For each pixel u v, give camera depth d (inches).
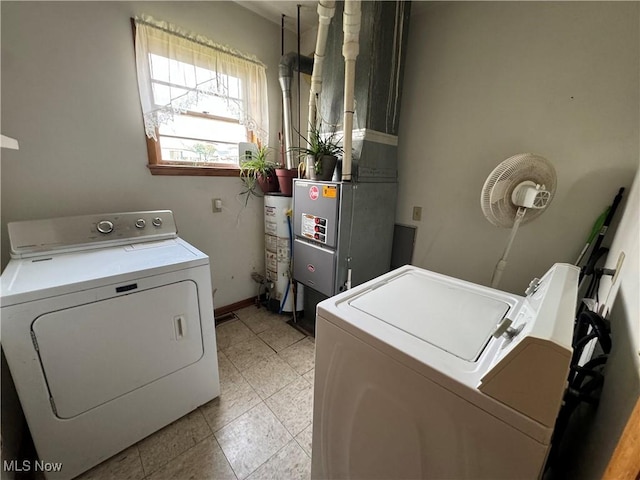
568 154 59.8
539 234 65.6
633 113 52.0
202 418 57.0
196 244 87.3
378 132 75.5
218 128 85.8
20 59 54.1
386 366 29.2
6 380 44.4
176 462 48.5
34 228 53.8
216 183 88.0
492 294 41.4
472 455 24.6
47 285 39.5
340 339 33.6
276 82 95.6
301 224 81.0
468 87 71.9
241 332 88.4
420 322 33.0
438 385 25.4
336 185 68.4
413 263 90.3
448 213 80.7
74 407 43.2
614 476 17.0
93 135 64.3
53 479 43.2
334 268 73.5
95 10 60.5
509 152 67.8
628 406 19.9
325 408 37.0
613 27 52.2
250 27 85.7
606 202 56.2
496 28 65.5
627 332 25.4
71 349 41.8
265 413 58.6
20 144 56.3
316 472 40.9
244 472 47.3
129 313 46.4
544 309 25.9
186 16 72.9
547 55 59.7
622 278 34.5
